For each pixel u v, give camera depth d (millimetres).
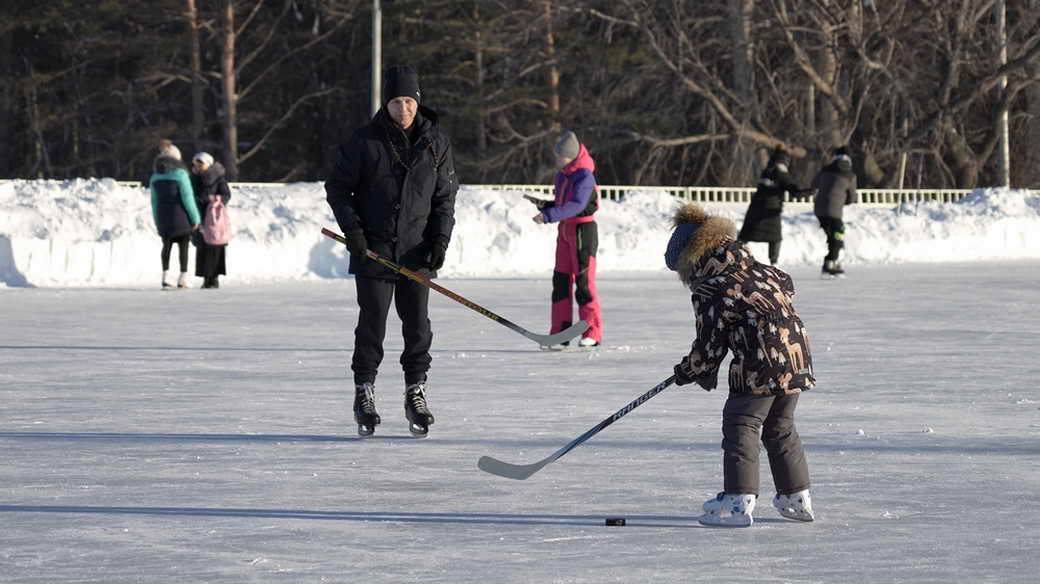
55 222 70250
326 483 20922
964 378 33281
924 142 154750
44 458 23047
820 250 91125
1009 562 15992
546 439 24953
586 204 39781
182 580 15305
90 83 172500
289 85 178500
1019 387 31672
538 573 15555
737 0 146000
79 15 166375
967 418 27109
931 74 152500
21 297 58969
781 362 17531
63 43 168875
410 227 24859
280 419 27344
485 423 26797
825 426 26141
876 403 29172
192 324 47562
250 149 179375
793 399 18031
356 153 24750
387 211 24844
